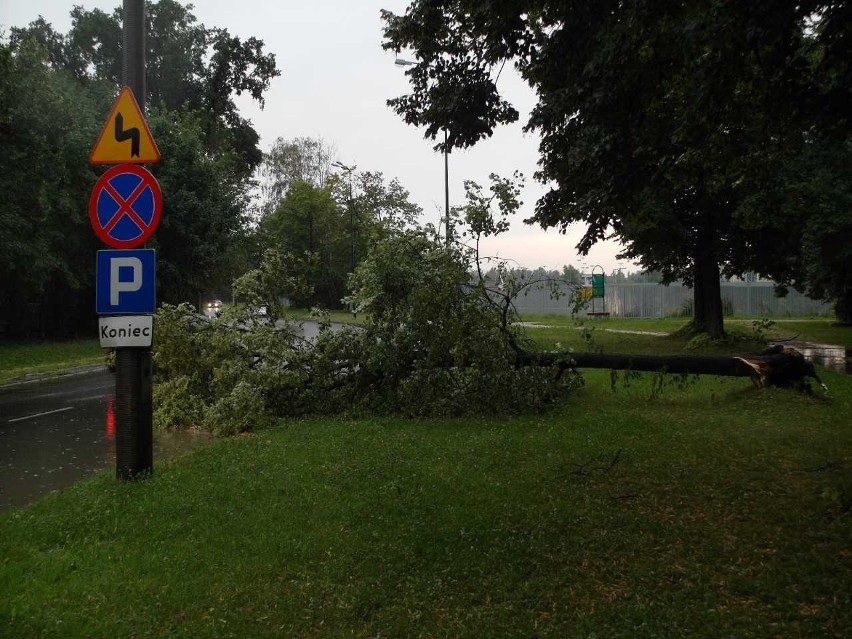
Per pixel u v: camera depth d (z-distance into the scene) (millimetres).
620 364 10680
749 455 7379
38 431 10742
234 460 7559
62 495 6441
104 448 9438
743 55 6191
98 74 42250
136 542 5160
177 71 43031
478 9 7230
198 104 43000
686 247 22516
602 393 12516
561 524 5293
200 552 4926
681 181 8148
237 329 10930
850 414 9664
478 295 10859
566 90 7207
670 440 8180
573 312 11570
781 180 17531
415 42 8258
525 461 7297
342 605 4113
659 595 4156
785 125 7207
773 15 5625
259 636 3791
